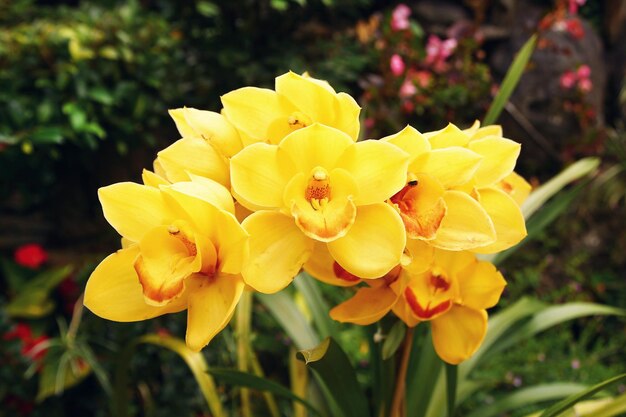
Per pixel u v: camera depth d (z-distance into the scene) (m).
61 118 1.31
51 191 1.50
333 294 1.16
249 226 0.38
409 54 1.68
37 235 1.53
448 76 1.69
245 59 1.48
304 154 0.38
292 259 0.38
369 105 1.61
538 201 0.64
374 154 0.38
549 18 1.81
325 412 0.67
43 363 1.07
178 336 1.06
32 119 1.28
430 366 0.60
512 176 0.48
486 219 0.39
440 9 1.86
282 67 1.50
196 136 0.42
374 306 0.43
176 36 1.52
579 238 1.62
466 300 0.44
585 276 1.57
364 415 0.50
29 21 1.45
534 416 0.62
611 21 1.97
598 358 1.26
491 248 0.42
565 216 1.63
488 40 1.85
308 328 0.66
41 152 1.34
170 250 0.38
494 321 0.65
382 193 0.38
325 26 1.74
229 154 0.41
